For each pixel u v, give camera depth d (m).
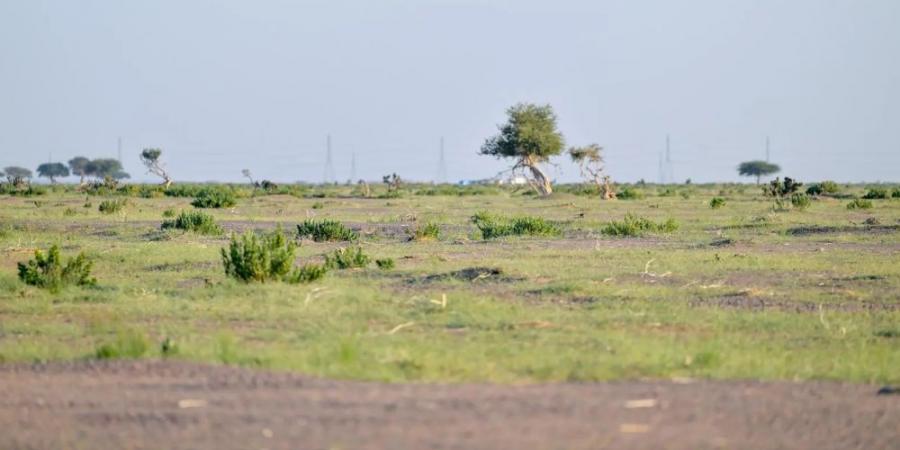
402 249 124.00
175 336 61.19
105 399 42.94
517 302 76.31
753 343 59.59
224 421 39.16
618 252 116.06
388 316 69.44
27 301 77.31
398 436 36.81
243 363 51.41
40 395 43.94
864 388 46.72
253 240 87.88
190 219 154.00
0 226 160.75
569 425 38.28
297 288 81.88
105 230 155.25
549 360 52.31
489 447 35.53
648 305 74.50
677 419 39.53
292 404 41.59
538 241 137.38
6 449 36.34
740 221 178.88
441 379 47.72
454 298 76.88
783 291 82.94
